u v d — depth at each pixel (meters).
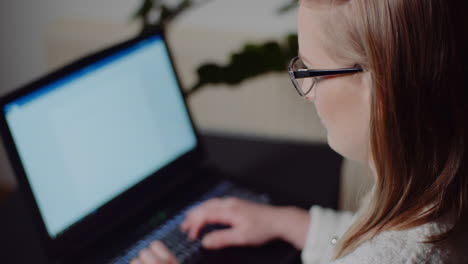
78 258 0.87
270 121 1.38
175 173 1.03
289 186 1.05
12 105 0.77
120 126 0.92
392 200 0.50
